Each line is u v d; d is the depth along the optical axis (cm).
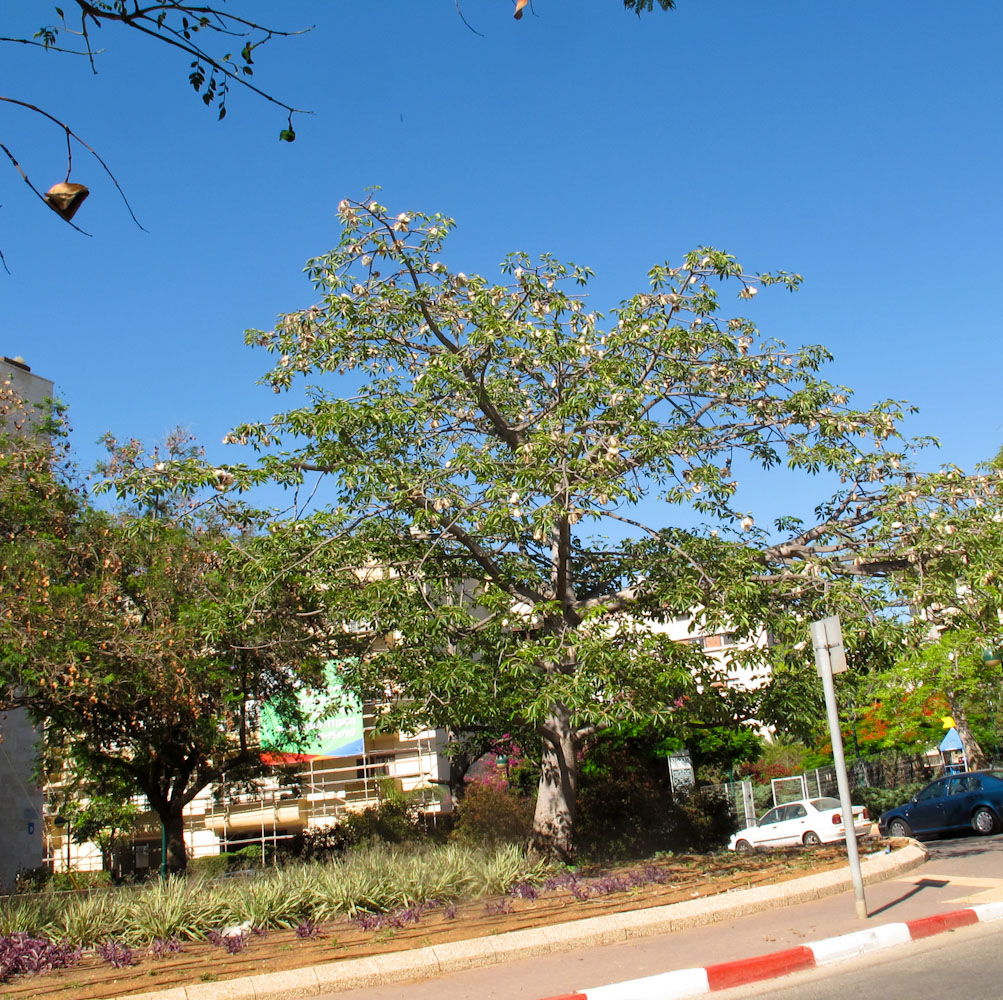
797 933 866
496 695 1259
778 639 1362
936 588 1227
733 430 1458
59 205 427
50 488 1825
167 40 468
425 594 1365
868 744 3231
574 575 1558
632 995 694
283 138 498
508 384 1513
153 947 941
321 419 1327
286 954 896
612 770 1925
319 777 3697
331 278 1455
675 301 1456
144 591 1748
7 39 436
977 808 1892
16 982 851
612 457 1270
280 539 1344
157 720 1884
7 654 1447
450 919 1022
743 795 2584
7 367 2547
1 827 2447
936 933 856
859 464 1355
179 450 2022
